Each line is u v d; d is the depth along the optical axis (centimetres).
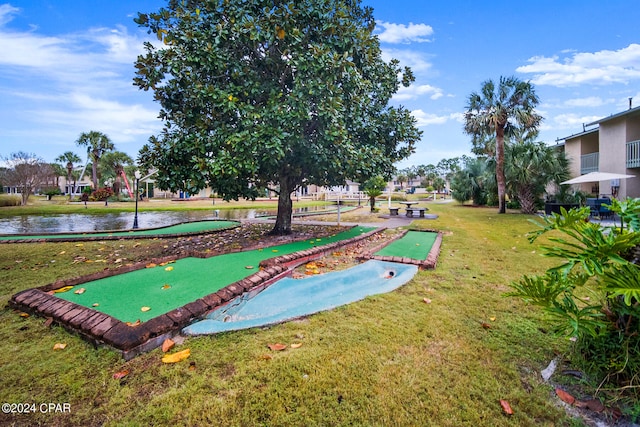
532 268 468
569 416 169
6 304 313
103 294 321
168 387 187
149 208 2164
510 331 260
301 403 174
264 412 167
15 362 210
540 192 1598
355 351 225
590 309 203
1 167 2452
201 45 554
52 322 265
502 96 1561
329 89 566
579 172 1847
